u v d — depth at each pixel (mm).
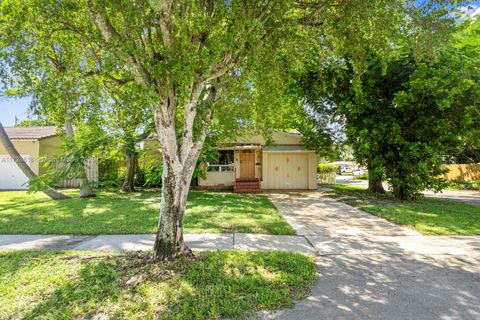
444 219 8062
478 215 8711
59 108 5363
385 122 11531
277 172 18016
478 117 10695
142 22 3797
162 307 3193
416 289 3682
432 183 11320
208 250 5121
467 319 2988
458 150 13398
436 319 2984
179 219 4523
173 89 4242
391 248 5477
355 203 11516
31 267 4250
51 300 3312
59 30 4688
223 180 18031
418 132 11219
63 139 13141
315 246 5570
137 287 3607
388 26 4957
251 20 4164
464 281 3941
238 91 5281
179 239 4523
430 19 4832
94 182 12875
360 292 3592
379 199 12680
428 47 5043
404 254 5125
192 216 8156
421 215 8664
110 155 14570
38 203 10578
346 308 3197
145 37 4199
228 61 4410
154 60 3910
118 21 4105
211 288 3590
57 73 5027
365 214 9164
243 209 9469
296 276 4008
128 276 3914
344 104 12133
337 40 5801
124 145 13500
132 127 12789
